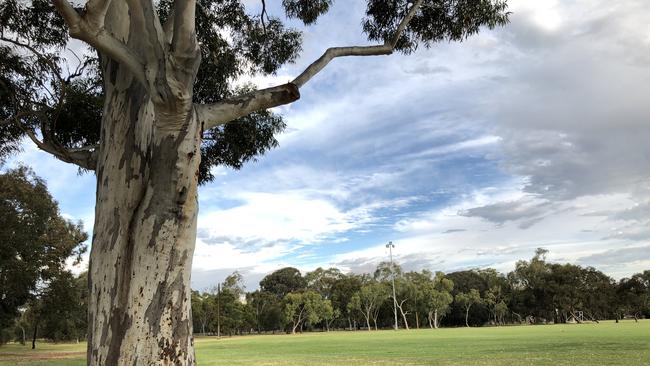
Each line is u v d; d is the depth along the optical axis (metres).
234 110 4.42
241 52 9.83
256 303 98.69
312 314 88.31
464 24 8.43
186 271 4.11
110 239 4.13
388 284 91.62
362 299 90.12
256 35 9.70
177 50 3.85
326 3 9.21
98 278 4.09
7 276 28.84
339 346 32.88
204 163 9.80
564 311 88.56
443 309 89.19
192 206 4.12
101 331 3.95
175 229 4.02
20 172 28.44
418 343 33.31
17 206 28.30
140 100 4.38
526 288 90.75
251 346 38.41
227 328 88.00
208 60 9.02
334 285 98.31
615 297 86.94
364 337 49.06
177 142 4.02
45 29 8.68
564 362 16.84
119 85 4.51
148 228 3.98
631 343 25.56
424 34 8.78
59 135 8.70
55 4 3.50
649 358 17.56
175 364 3.90
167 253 3.99
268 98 4.55
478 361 18.38
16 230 27.69
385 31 8.80
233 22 9.46
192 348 4.09
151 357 3.82
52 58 8.66
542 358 18.70
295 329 92.81
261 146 9.88
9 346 60.34
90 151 6.06
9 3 8.34
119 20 4.79
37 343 74.81
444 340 36.31
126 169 4.25
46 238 31.98
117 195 4.21
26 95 8.77
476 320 96.19
